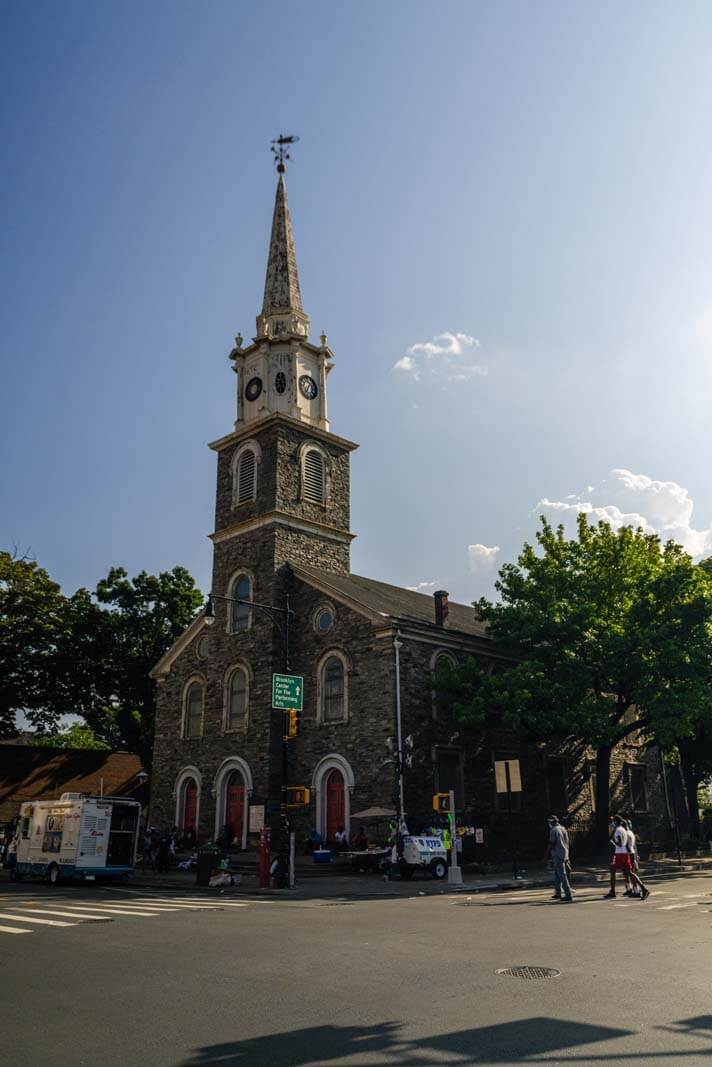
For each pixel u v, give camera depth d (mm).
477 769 35812
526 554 37312
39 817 31859
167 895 24125
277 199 48969
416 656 34875
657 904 18875
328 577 40312
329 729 35375
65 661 49156
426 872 29406
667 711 32031
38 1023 8055
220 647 40844
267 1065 6598
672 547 37812
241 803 37688
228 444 43844
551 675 34062
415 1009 8312
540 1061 6543
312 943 12867
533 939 13031
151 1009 8547
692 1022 7668
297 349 44000
